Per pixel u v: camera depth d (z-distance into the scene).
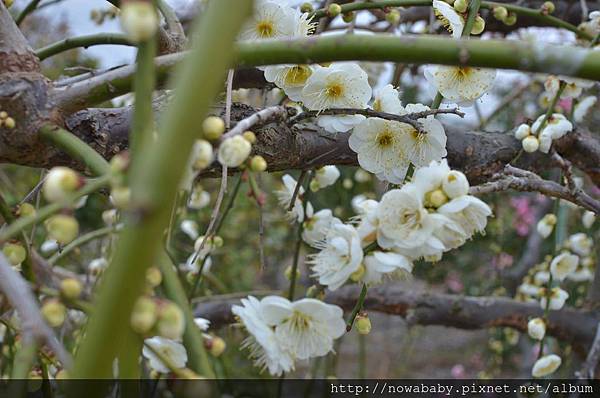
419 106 1.04
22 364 0.51
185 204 1.91
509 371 3.70
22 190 2.84
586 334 2.03
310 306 0.84
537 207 3.15
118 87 0.83
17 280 0.55
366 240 0.86
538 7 1.87
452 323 2.03
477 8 1.09
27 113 0.83
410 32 1.98
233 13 0.45
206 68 0.44
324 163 1.18
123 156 0.56
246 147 0.68
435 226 0.82
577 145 1.53
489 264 3.54
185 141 0.43
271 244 3.40
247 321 0.83
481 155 1.38
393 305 2.01
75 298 0.61
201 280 2.07
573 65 0.58
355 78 1.00
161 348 0.87
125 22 0.51
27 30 2.75
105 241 1.91
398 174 1.03
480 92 1.03
